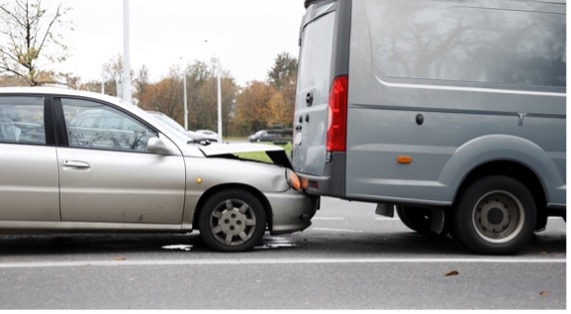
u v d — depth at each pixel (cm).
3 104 703
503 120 715
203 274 625
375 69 703
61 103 712
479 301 544
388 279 615
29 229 697
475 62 716
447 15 715
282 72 9050
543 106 720
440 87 708
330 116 706
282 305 525
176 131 753
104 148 711
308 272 639
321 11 770
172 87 5856
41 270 637
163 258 700
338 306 524
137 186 706
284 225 740
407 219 877
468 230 727
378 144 702
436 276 630
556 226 994
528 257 730
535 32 726
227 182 720
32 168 691
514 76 720
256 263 676
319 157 740
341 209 1161
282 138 6781
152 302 531
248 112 7481
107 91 4550
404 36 708
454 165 708
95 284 586
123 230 710
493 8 721
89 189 699
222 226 729
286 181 744
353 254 739
